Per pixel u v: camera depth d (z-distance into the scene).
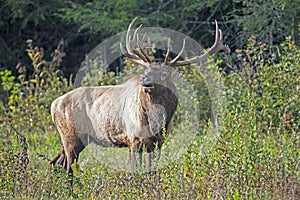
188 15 62.28
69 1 66.44
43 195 29.52
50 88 52.16
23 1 65.31
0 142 41.56
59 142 44.72
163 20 61.34
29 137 45.25
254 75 43.22
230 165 28.92
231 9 62.97
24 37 70.62
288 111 40.81
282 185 29.22
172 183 28.39
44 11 67.12
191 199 27.70
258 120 40.38
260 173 29.17
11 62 69.94
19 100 48.81
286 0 51.97
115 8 62.09
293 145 33.88
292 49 43.03
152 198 27.84
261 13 55.28
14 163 30.77
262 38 56.34
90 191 29.12
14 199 29.19
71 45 70.31
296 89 41.31
